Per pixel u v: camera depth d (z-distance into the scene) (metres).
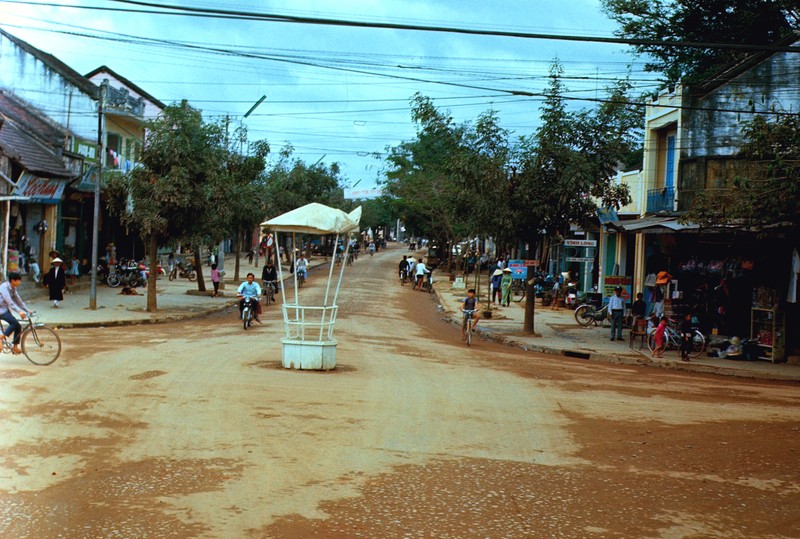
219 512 7.03
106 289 34.78
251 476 8.16
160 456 8.75
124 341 18.77
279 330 23.47
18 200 27.56
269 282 34.41
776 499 8.27
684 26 35.91
